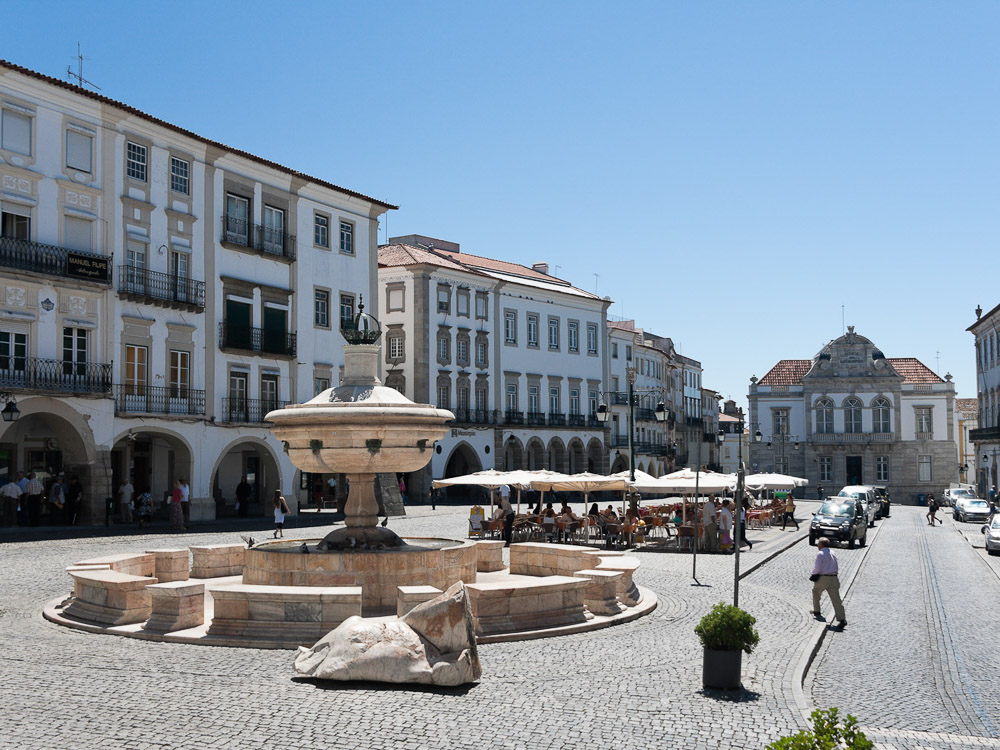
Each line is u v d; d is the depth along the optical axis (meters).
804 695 10.54
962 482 97.25
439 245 66.44
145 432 35.47
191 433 37.16
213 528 32.91
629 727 8.53
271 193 42.19
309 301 44.19
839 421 83.12
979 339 75.25
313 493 45.91
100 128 34.16
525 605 13.09
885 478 82.38
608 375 73.56
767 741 8.18
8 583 18.06
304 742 7.90
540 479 30.11
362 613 13.48
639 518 32.34
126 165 35.25
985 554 30.92
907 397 82.19
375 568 13.77
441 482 30.53
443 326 58.00
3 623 13.54
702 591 18.66
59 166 32.69
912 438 81.94
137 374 35.22
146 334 35.56
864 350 82.94
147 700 9.18
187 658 11.04
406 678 9.86
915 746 8.73
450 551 14.48
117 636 12.42
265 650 11.48
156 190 36.50
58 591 17.03
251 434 40.09
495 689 9.81
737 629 10.02
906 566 26.59
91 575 13.59
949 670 12.40
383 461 14.97
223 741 7.91
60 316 32.19
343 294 46.41
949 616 17.14
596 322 72.62
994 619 16.92
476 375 60.62
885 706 10.34
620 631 13.35
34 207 31.78
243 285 40.31
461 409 59.16
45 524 32.25
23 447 32.66
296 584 13.84
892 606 18.28
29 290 31.16
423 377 56.44
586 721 8.69
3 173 30.77
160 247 36.53
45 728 8.26
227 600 12.13
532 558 18.09
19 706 8.96
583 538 32.84
